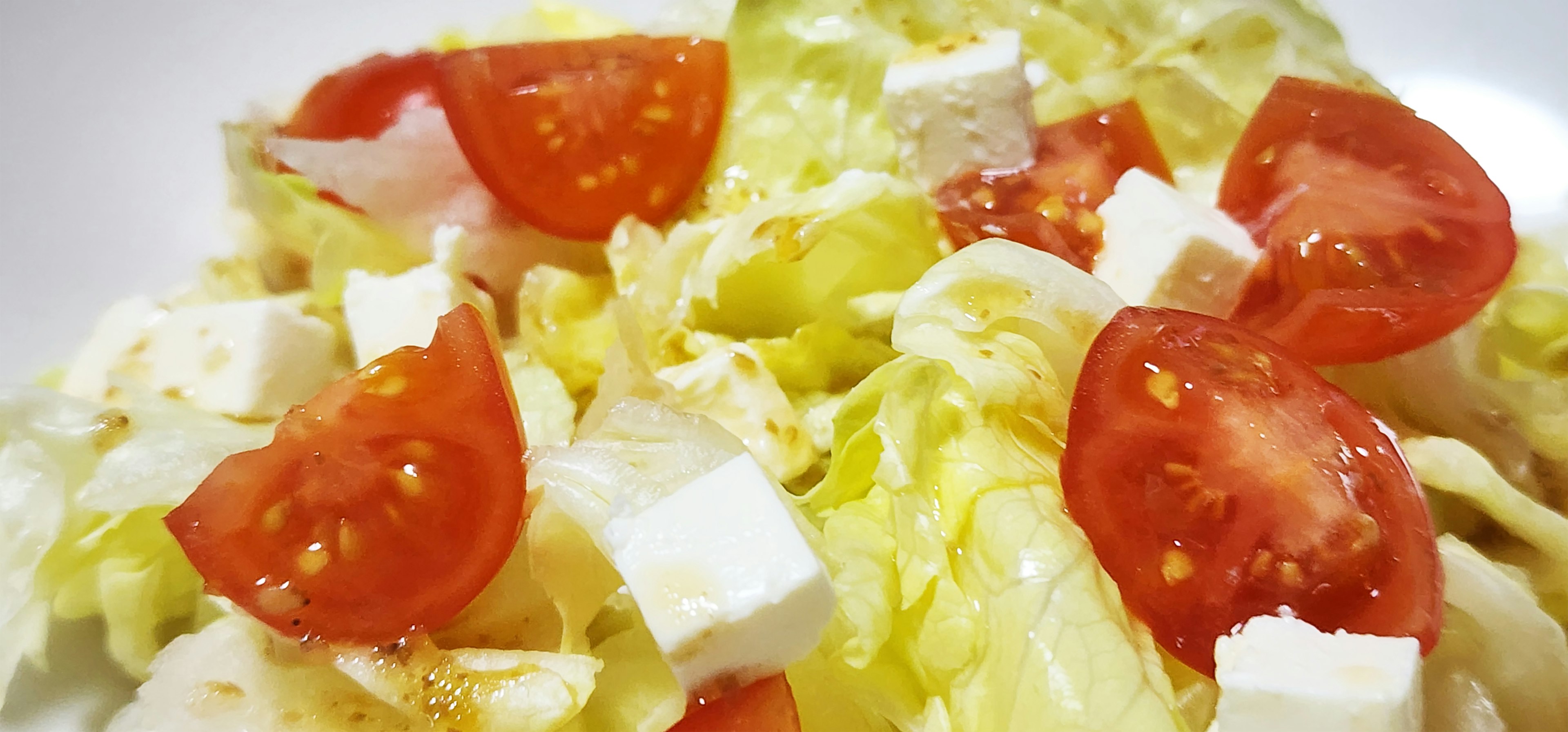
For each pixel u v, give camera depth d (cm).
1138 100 12
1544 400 9
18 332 12
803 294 10
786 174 12
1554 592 8
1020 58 10
